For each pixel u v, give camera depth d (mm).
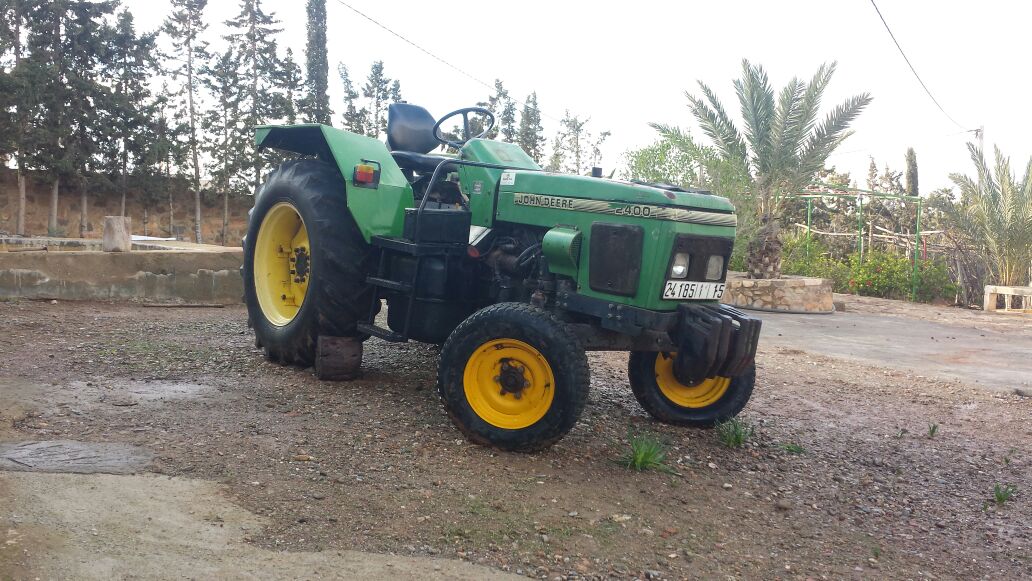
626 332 4016
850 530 3584
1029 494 4348
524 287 4578
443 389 4086
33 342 5680
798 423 5504
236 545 2658
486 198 4781
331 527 2898
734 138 16156
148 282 8500
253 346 6164
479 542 2934
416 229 4637
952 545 3535
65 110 21219
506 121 41281
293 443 3787
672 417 4973
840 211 31656
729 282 14961
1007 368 8922
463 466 3727
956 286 21234
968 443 5367
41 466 3164
